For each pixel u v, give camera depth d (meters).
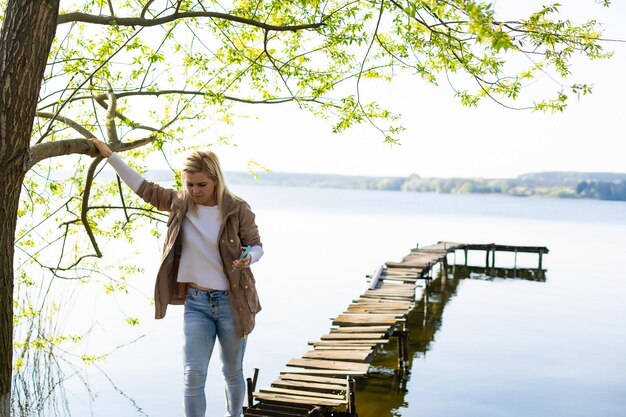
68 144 4.03
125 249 26.34
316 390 7.39
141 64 5.70
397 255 30.78
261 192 165.25
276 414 6.62
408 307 12.34
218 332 4.11
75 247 7.27
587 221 79.00
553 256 34.38
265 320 15.22
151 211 5.94
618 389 10.30
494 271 27.91
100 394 9.54
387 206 106.00
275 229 45.78
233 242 4.05
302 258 28.53
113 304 16.19
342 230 47.12
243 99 6.01
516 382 10.54
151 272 21.48
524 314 17.14
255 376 7.29
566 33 4.56
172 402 9.41
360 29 5.41
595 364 11.87
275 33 6.04
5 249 3.73
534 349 12.95
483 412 8.98
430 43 5.07
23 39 3.55
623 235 52.06
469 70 4.96
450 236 45.44
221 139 6.29
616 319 16.58
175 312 15.84
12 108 3.57
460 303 19.06
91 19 4.46
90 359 9.41
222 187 4.07
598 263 31.09
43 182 6.43
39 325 8.45
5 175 3.62
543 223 70.19
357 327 10.42
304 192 179.88
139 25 4.64
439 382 10.44
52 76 5.69
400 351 11.17
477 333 14.49
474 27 3.50
